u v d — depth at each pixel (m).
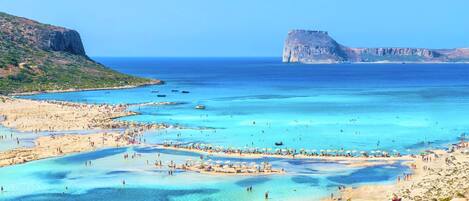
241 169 106.44
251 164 110.38
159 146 129.00
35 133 146.50
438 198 77.88
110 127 156.00
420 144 133.75
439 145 132.50
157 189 94.62
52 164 111.31
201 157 117.44
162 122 167.75
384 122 167.38
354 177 102.06
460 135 145.38
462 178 86.12
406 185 91.94
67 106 198.75
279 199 88.75
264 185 96.75
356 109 199.88
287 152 122.00
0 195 91.06
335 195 90.38
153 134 146.12
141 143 132.75
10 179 100.44
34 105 197.62
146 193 92.44
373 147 130.25
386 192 89.56
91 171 106.19
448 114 185.75
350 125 161.50
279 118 176.12
